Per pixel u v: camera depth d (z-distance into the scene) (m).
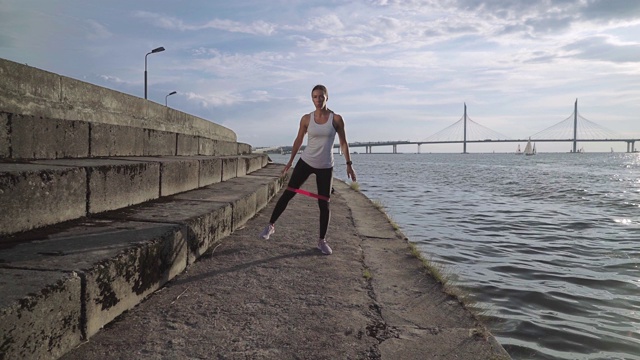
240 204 5.34
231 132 16.31
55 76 4.96
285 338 2.41
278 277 3.47
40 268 2.15
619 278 5.61
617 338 3.73
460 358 2.33
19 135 3.80
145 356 2.08
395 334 2.59
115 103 6.50
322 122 4.19
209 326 2.48
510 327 3.90
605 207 14.27
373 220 7.25
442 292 3.45
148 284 2.87
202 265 3.65
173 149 7.76
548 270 5.98
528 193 19.70
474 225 10.11
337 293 3.22
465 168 56.62
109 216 3.61
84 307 2.15
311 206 7.62
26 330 1.73
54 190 3.05
